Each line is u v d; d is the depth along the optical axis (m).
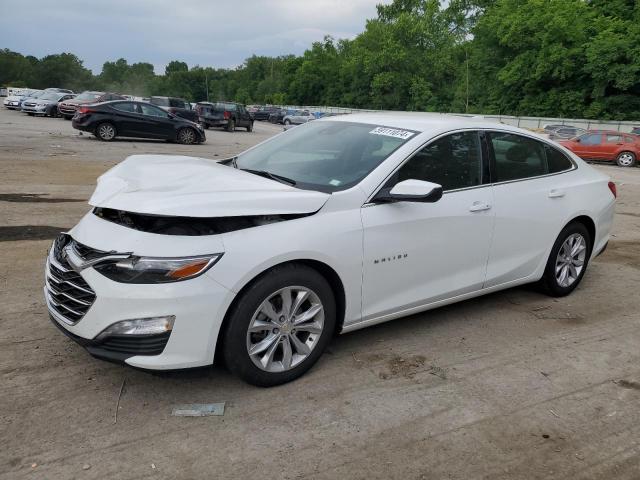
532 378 3.61
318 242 3.25
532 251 4.68
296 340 3.35
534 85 44.06
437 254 3.92
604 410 3.27
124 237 2.96
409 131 4.01
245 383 3.35
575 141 25.38
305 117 49.16
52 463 2.58
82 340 2.99
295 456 2.72
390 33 63.16
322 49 86.50
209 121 33.25
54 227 6.86
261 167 4.12
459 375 3.59
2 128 21.80
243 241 3.02
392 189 3.49
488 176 4.29
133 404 3.08
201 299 2.88
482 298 5.07
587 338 4.27
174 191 3.16
